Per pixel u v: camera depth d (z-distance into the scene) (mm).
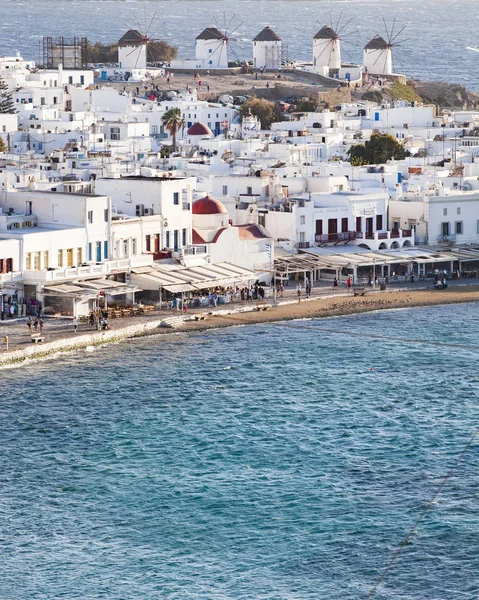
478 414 170750
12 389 177125
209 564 129750
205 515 139500
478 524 137250
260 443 159375
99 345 199750
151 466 152125
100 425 164625
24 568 128875
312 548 132625
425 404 174750
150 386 180125
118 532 135875
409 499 143250
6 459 153500
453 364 193750
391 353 199375
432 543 133500
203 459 154250
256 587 125688
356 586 126062
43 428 163125
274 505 141875
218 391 178875
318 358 196125
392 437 161875
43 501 142625
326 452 156750
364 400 176250
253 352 198375
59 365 188625
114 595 124438
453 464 152750
